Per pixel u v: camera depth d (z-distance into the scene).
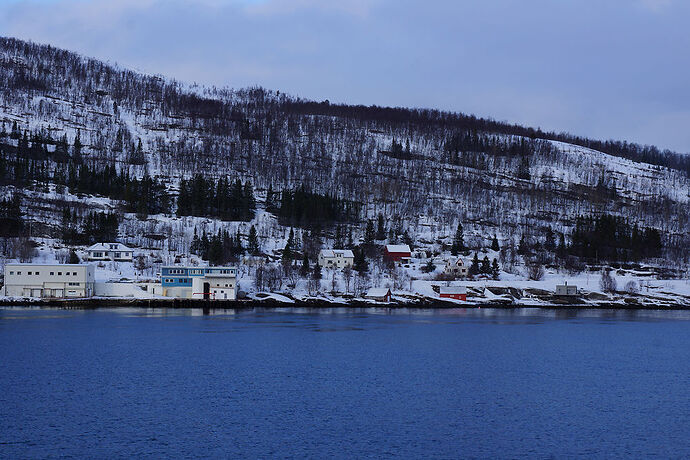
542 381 125.44
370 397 109.56
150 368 128.25
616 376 131.38
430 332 188.88
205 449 82.69
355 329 191.50
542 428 94.38
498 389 117.75
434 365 138.62
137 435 87.38
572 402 109.25
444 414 100.44
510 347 165.38
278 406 102.44
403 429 92.56
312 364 136.00
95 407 99.94
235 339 166.00
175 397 106.44
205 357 140.62
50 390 109.56
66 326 184.00
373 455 82.06
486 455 83.00
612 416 101.00
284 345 158.50
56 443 83.88
